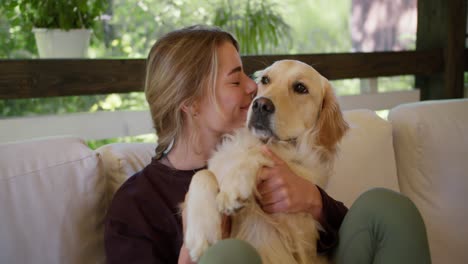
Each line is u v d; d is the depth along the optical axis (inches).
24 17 97.2
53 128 90.9
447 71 135.0
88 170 61.7
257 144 57.6
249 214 52.2
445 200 86.2
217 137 61.6
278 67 63.6
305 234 54.2
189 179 58.6
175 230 56.2
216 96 57.9
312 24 180.5
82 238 60.5
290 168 56.6
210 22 131.6
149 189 57.1
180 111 58.9
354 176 79.8
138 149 72.6
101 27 122.4
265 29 126.8
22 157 59.0
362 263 52.6
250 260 41.0
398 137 89.7
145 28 133.6
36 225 57.3
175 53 57.7
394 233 50.0
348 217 54.3
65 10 94.5
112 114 97.8
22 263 56.3
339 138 65.4
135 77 93.3
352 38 184.4
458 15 132.6
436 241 85.9
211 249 42.1
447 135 86.7
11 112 106.0
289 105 59.7
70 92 86.1
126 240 54.5
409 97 137.6
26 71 80.6
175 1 133.3
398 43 165.6
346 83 175.6
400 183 90.0
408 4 160.4
